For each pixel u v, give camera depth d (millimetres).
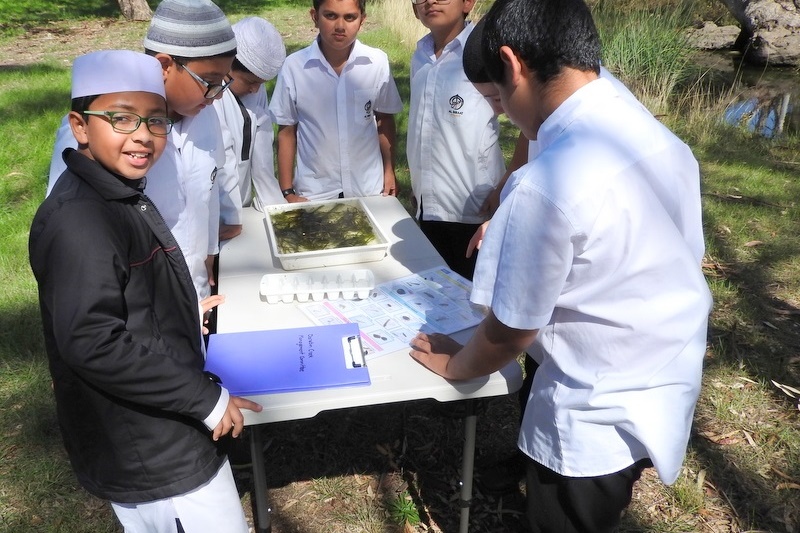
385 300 2342
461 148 3104
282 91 3479
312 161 3580
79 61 1555
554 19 1576
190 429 1713
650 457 1699
